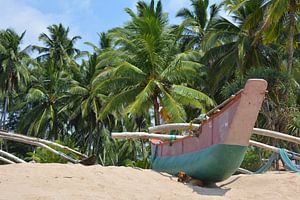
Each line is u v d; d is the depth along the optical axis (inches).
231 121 376.5
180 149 488.1
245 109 368.5
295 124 924.6
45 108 1720.0
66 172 385.4
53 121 1700.3
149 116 1413.6
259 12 962.1
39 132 1726.1
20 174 370.0
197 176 441.4
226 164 402.6
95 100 1562.5
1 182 341.7
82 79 1594.5
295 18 965.2
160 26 1027.9
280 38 1100.5
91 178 372.5
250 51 1127.6
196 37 1358.3
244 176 464.8
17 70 1791.3
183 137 483.5
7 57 1819.6
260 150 982.4
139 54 1013.8
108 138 1723.7
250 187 416.8
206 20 1389.0
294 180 422.9
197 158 432.5
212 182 440.5
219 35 1149.7
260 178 442.6
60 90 1644.9
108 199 314.2
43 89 1724.9
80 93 1541.6
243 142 388.2
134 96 1021.8
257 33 944.9
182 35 1346.0
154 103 1026.1
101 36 1567.4
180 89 982.4
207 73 1155.3
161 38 1025.5
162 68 1031.6
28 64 1886.1
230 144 387.5
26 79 1811.0
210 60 1155.9
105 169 415.2
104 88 1036.5
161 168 528.1
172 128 560.7
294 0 922.1
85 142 1849.2
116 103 1018.1
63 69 1868.8
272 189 398.9
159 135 534.0
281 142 1002.7
